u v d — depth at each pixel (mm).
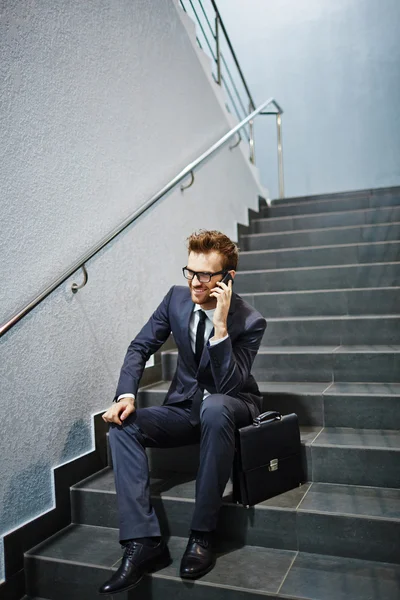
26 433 2104
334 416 2463
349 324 2967
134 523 1857
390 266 3436
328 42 6371
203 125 3971
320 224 4535
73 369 2387
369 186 6238
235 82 6723
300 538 1952
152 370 2967
